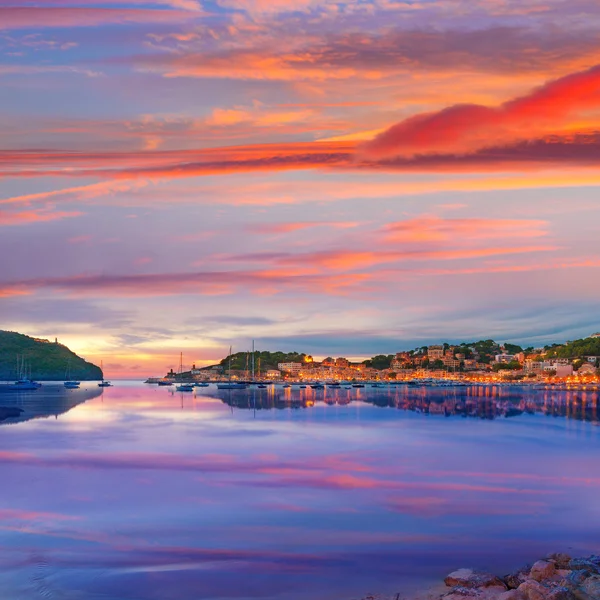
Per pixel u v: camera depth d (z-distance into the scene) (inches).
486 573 982.4
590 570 916.0
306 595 940.6
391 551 1175.6
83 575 1020.5
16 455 2450.8
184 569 1057.5
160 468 2133.4
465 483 1861.5
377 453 2554.1
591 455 2485.2
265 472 2058.3
